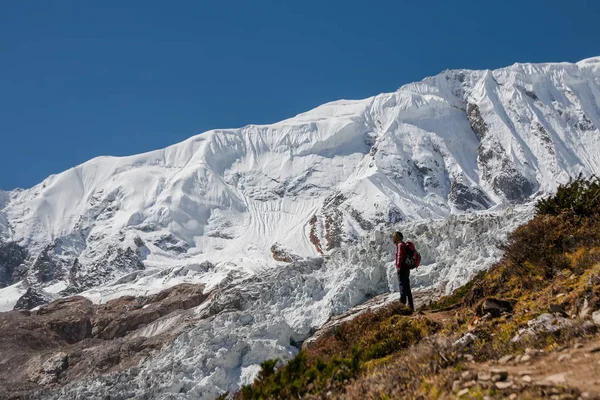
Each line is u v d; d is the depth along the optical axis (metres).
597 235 11.24
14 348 86.81
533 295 10.47
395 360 9.27
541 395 5.68
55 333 98.38
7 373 74.81
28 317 103.75
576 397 5.48
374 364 10.03
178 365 41.38
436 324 11.80
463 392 6.22
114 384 45.06
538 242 12.23
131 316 102.81
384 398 7.09
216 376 39.34
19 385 66.56
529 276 11.45
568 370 6.28
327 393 8.15
